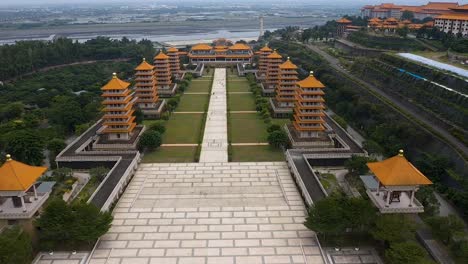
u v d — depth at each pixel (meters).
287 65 145.50
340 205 71.44
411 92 139.62
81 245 69.50
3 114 145.62
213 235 73.44
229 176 98.69
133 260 66.12
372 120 133.00
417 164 97.50
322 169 103.25
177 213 81.00
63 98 160.88
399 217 69.31
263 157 110.19
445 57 168.38
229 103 169.00
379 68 172.88
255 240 71.88
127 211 81.50
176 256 67.25
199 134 128.88
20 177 70.44
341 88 158.75
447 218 68.56
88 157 103.69
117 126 116.06
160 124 127.88
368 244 70.25
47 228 66.88
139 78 149.38
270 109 156.75
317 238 71.50
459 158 94.75
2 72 198.62
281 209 82.69
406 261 59.69
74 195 89.12
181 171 101.56
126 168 96.88
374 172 73.88
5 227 71.88
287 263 65.56
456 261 64.81
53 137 119.25
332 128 127.50
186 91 192.75
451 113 116.44
